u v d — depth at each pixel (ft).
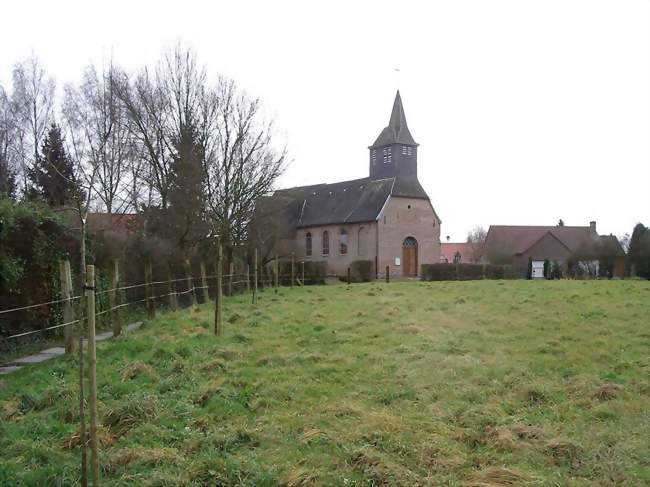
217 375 30.45
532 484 17.97
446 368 32.01
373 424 22.72
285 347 38.06
